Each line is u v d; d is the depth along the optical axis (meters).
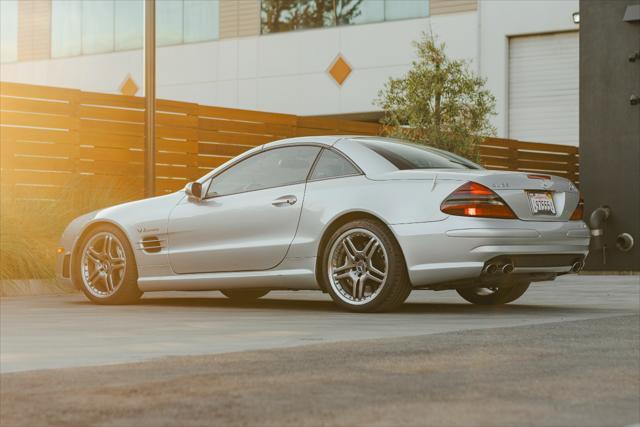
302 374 4.14
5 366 4.44
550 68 22.23
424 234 7.12
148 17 12.29
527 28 22.33
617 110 15.77
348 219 7.52
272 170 7.94
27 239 10.64
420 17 23.59
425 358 4.67
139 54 27.52
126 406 3.42
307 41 25.16
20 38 29.44
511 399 3.58
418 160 7.64
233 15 26.22
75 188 12.39
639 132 15.61
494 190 7.09
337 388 3.79
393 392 3.71
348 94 24.56
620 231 15.75
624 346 5.18
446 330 6.07
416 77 15.01
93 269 8.67
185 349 5.10
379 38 24.16
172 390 3.74
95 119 14.03
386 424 3.12
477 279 7.10
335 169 7.65
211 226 8.04
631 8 15.59
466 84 15.00
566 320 6.75
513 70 22.67
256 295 9.17
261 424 3.12
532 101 22.45
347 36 24.59
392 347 5.10
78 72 28.53
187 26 26.94
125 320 6.92
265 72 25.73
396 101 15.23
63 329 6.23
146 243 8.38
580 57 16.02
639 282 12.62
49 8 28.95
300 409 3.36
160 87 27.42
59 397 3.59
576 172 20.55
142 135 14.56
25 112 13.31
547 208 7.34
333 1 24.86
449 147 14.76
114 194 13.15
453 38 23.17
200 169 15.16
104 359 4.69
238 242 7.91
